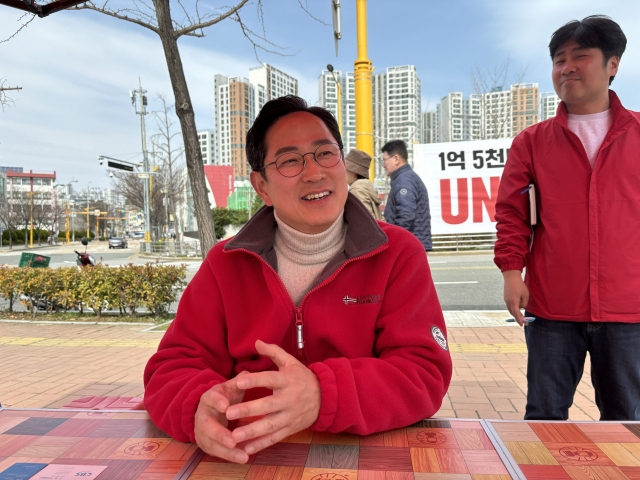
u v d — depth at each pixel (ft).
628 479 2.77
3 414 4.00
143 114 84.07
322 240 4.49
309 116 4.36
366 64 19.58
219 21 12.10
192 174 13.24
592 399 10.49
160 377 4.05
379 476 2.86
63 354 15.58
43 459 3.16
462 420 3.77
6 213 150.92
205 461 3.13
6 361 14.73
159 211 102.06
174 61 12.31
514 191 6.52
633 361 5.76
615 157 5.78
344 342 4.26
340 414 3.29
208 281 4.59
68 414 4.02
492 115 71.26
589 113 6.02
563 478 2.79
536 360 6.31
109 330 19.57
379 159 94.07
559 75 5.96
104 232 243.81
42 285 22.72
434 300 4.40
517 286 6.33
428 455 3.14
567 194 5.98
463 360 13.51
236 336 4.47
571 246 5.92
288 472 2.94
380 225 4.80
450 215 33.47
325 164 4.30
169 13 11.90
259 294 4.50
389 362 3.85
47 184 249.14
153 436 3.55
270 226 4.74
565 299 5.98
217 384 3.51
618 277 5.73
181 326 4.53
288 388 3.19
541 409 6.23
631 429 3.49
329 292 4.31
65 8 6.00
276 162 4.32
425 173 33.60
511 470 2.90
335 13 15.34
